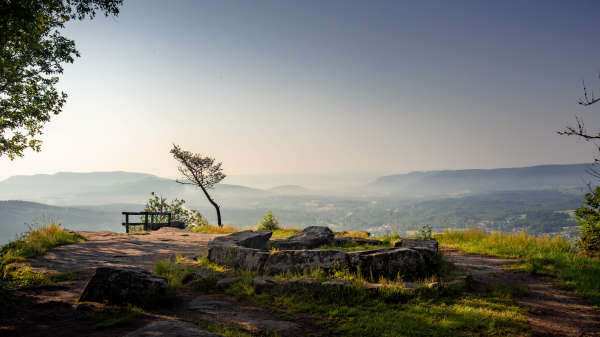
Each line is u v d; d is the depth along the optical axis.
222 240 11.66
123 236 17.55
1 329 4.86
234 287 7.80
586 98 6.54
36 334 4.82
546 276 8.99
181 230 21.72
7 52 17.11
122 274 6.64
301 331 5.51
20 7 12.30
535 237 13.99
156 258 11.38
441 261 9.55
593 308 6.67
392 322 5.78
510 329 5.53
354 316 6.18
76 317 5.61
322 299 7.04
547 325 5.82
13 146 21.41
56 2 14.33
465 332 5.46
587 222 11.44
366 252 9.03
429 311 6.35
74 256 11.22
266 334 5.32
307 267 8.87
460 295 7.49
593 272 8.68
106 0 13.77
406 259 8.59
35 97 20.23
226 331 5.16
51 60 19.03
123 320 5.43
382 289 7.25
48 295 6.71
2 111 19.36
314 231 15.76
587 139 6.68
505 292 7.58
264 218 24.94
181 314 6.18
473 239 15.11
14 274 7.38
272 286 7.76
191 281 8.29
